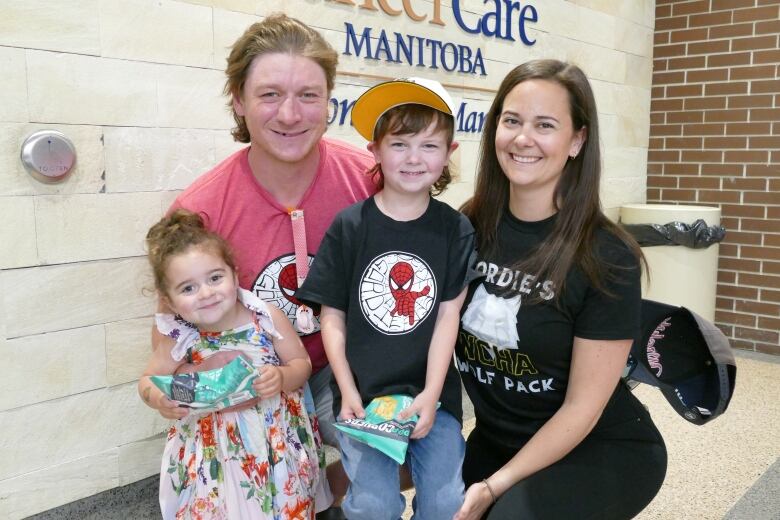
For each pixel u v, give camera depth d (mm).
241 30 3078
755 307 5465
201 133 2994
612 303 1841
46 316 2609
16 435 2584
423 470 1868
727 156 5520
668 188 5879
